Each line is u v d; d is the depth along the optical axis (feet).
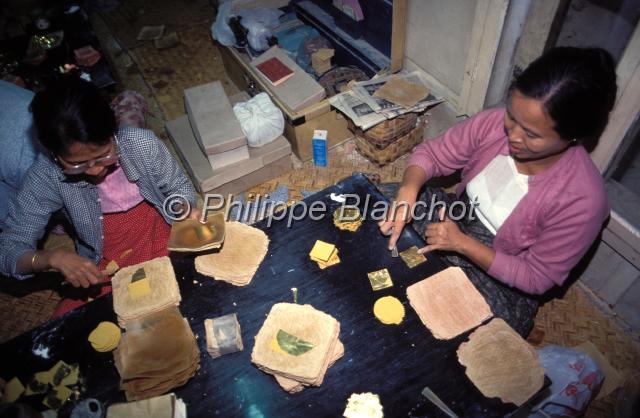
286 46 10.16
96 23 13.97
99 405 3.75
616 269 6.55
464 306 4.21
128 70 12.18
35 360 4.15
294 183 9.06
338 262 4.67
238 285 4.56
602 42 5.89
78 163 4.50
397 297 4.36
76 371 4.04
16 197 5.24
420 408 3.66
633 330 6.82
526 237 5.05
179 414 3.70
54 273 8.01
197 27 13.53
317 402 3.76
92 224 5.63
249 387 3.89
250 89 10.03
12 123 5.70
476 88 7.50
